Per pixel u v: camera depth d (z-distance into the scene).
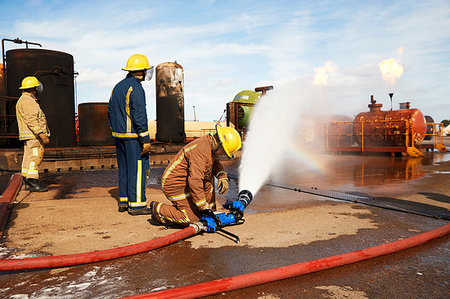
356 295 2.11
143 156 4.27
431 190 5.82
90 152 10.44
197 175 3.18
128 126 4.16
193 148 3.22
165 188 3.39
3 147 11.10
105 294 2.14
